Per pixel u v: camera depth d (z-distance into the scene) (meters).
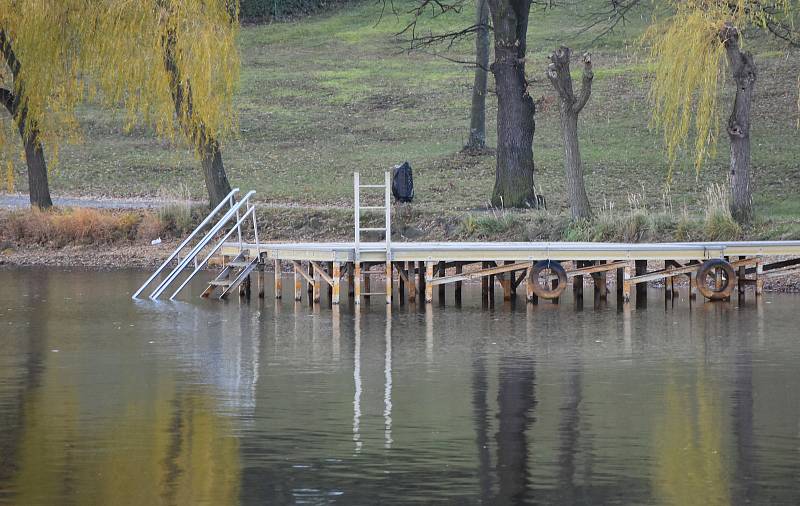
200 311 62.81
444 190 110.25
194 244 91.88
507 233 85.12
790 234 76.06
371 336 52.56
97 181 124.62
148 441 32.09
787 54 152.00
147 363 45.09
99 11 88.62
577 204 84.25
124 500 26.86
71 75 91.56
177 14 87.00
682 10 82.12
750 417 34.88
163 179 125.19
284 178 122.12
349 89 166.62
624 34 176.62
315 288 66.62
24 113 96.25
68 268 85.38
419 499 26.89
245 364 44.69
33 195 99.88
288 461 30.03
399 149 134.75
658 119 84.38
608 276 77.69
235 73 89.00
